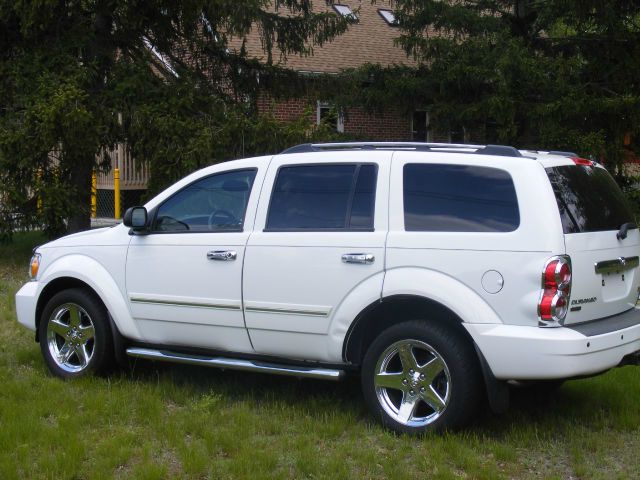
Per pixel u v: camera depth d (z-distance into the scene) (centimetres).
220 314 579
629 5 1434
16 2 1172
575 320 494
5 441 496
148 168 1280
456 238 503
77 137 1168
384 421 526
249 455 481
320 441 518
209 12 1316
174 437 511
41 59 1220
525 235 486
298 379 649
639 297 572
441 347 505
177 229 612
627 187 1574
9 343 763
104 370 644
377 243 525
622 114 1452
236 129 1247
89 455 488
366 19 2223
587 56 1527
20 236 1524
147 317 614
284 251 554
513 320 483
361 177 549
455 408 503
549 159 520
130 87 1229
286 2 1458
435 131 1631
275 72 1500
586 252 500
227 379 652
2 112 1251
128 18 1262
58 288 675
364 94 1563
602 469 475
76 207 1245
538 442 515
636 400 596
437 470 459
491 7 1633
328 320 538
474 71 1460
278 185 577
